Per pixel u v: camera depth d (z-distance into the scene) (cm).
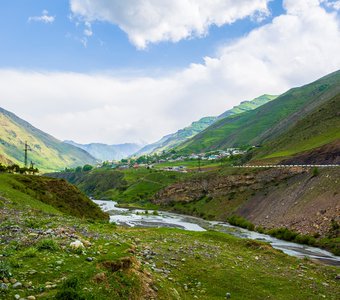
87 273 1492
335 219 7125
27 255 1797
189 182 16962
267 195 11262
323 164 11544
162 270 2403
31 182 7562
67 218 4562
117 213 13875
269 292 2367
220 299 2112
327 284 2777
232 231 9006
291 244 6931
